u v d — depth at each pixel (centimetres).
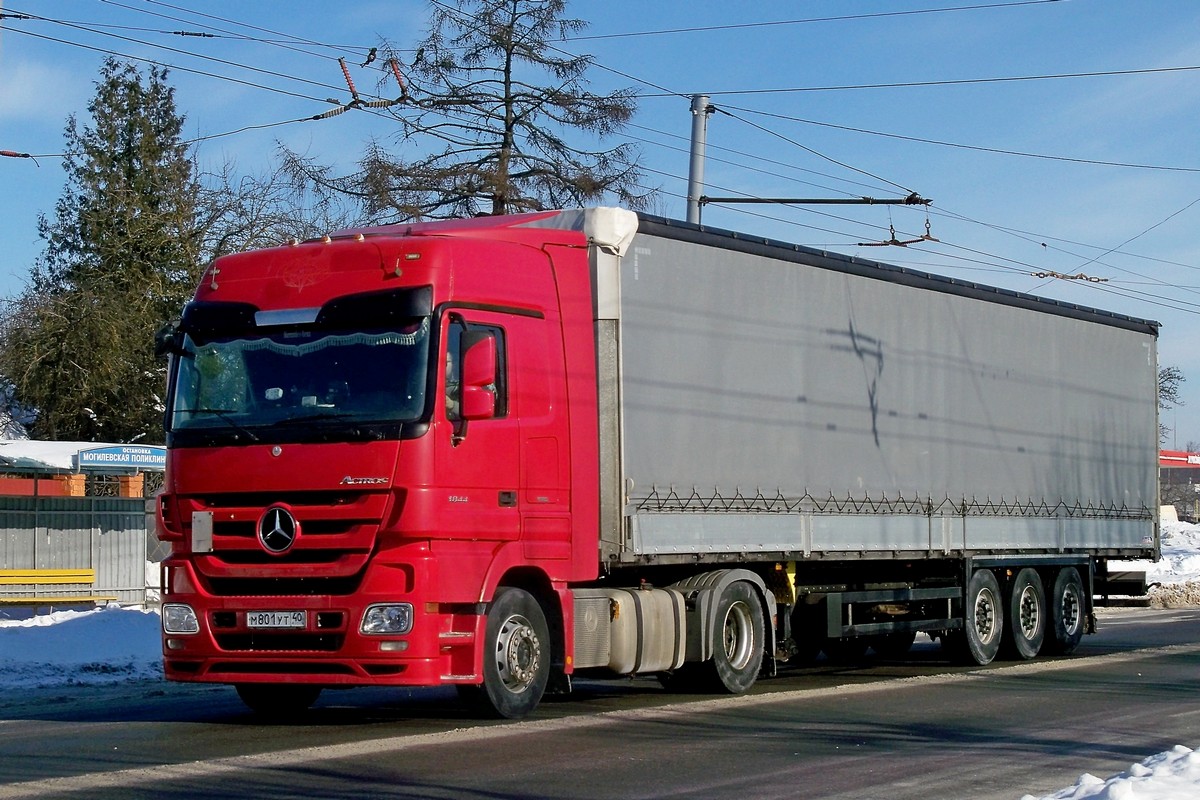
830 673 1612
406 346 1043
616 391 1191
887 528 1523
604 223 1198
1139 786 761
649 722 1118
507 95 3095
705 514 1277
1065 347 1889
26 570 2403
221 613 1062
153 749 970
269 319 1084
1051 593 1852
